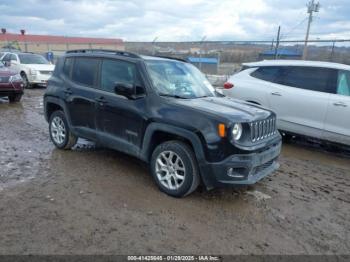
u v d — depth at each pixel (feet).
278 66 23.35
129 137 14.82
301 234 11.41
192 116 12.74
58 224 11.00
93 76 16.80
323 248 10.64
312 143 24.48
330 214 13.10
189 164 12.83
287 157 20.67
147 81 14.37
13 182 14.28
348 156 21.80
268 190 15.02
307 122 21.56
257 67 24.44
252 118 12.95
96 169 16.20
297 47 50.31
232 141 12.04
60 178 14.90
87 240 10.19
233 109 13.62
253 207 13.14
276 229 11.60
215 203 13.21
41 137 21.93
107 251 9.71
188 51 56.34
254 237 10.98
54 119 19.07
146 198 13.26
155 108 13.76
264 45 52.54
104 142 16.10
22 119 27.63
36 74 48.26
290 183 16.15
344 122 20.04
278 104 22.58
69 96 17.60
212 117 12.38
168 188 13.55
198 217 12.01
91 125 16.63
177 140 13.48
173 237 10.63
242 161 12.15
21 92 35.65
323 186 16.06
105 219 11.47
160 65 15.66
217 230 11.23
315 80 21.58
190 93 15.35
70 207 12.21
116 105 15.05
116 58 15.90
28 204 12.30
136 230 10.89
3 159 17.17
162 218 11.76
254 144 12.75
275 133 14.76
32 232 10.46
